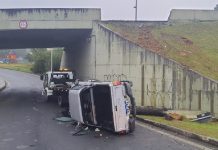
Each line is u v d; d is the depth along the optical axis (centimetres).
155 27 3366
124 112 1630
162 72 2406
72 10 3164
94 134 1625
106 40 2962
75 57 4222
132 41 2686
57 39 3988
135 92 2606
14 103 3056
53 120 2045
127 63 2691
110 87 1630
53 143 1424
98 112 1753
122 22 3303
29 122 1967
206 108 2177
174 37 3141
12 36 3662
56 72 3162
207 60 2673
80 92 1783
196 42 3064
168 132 1662
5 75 8025
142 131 1692
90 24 3203
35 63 8719
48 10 3133
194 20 3544
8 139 1505
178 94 2314
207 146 1355
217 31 3338
